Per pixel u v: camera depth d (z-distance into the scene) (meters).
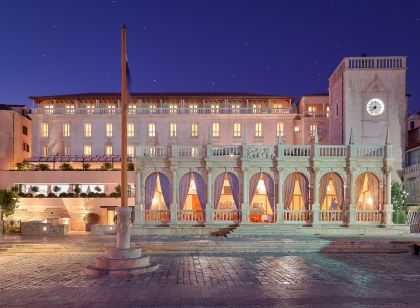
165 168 39.47
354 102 46.28
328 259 25.12
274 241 29.97
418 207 41.62
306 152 40.31
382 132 45.94
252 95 74.62
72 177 53.84
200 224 38.34
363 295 15.11
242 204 38.50
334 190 39.88
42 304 13.88
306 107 75.19
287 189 39.12
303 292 15.62
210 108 70.19
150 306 13.56
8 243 29.59
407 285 16.98
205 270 20.89
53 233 36.62
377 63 46.66
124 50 21.48
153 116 69.69
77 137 69.31
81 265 22.94
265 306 13.52
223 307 13.41
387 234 36.41
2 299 14.64
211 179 39.09
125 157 20.95
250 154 39.28
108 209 49.91
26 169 55.38
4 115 66.19
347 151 38.72
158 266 21.64
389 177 38.19
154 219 38.88
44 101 73.00
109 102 73.56
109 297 14.85
